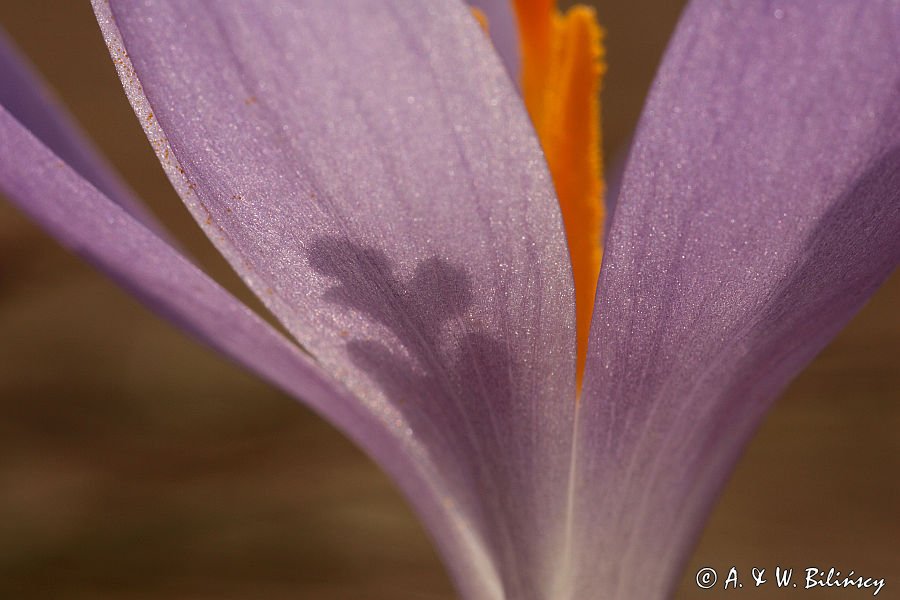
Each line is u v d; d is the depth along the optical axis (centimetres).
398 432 9
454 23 8
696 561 16
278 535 16
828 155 8
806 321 8
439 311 8
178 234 24
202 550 16
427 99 8
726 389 9
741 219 8
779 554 16
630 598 9
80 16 33
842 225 8
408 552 16
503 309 8
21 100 9
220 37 8
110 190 10
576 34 9
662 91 8
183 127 8
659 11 33
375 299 8
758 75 8
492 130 8
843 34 8
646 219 8
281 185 8
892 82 8
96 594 15
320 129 8
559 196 9
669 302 8
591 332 8
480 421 9
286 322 9
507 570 9
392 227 8
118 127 27
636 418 9
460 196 8
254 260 8
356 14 8
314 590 16
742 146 8
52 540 15
